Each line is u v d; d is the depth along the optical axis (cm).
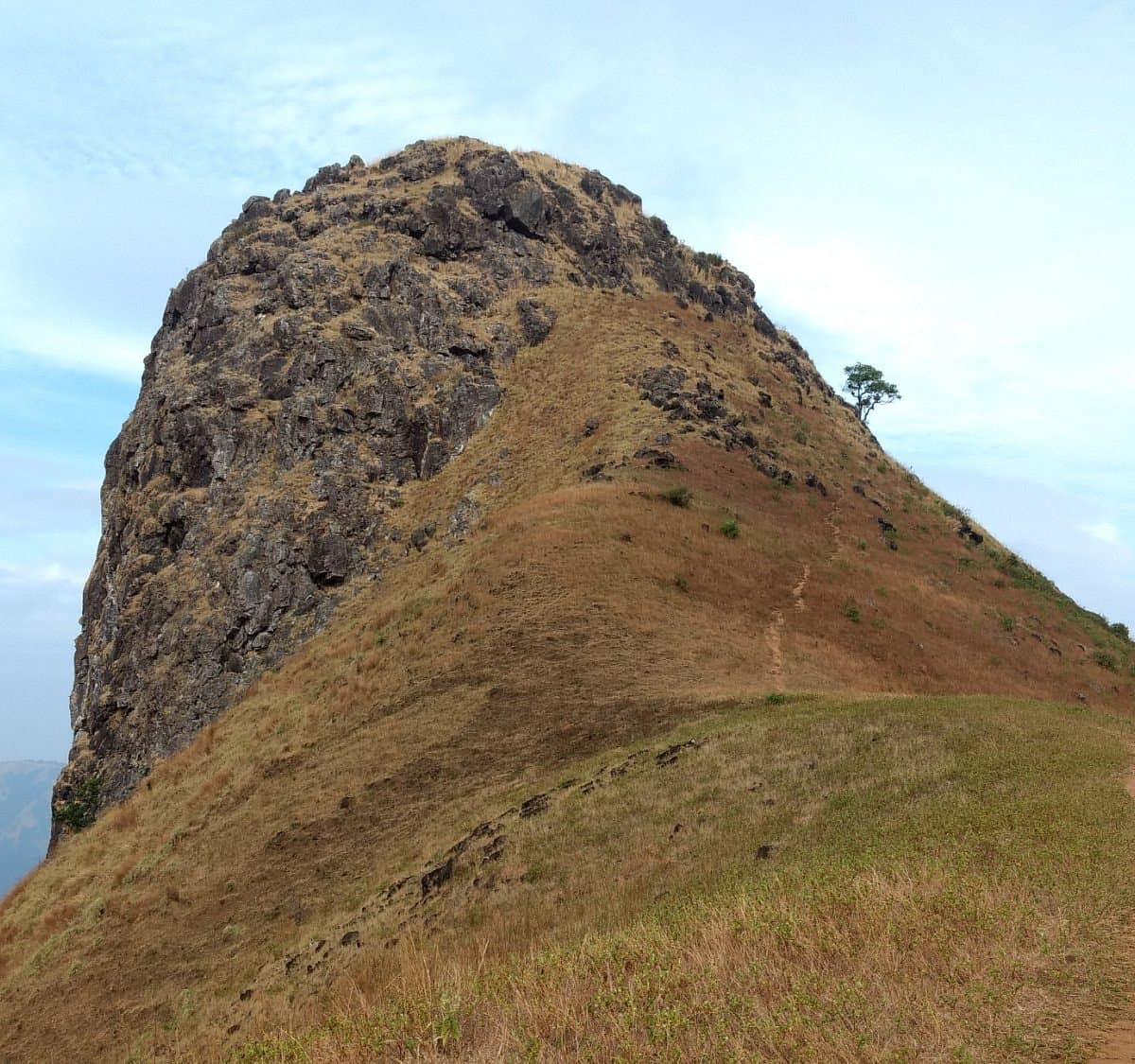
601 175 10794
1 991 2766
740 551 4825
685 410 6638
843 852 1357
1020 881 998
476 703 3297
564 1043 747
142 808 4134
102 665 6431
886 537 6225
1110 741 2209
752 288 11100
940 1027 661
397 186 9338
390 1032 823
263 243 8506
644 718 2950
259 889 2677
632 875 1750
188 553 6425
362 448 6762
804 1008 707
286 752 3631
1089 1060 618
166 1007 2247
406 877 2283
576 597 3903
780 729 2392
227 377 7169
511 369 7662
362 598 5791
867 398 11094
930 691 4012
